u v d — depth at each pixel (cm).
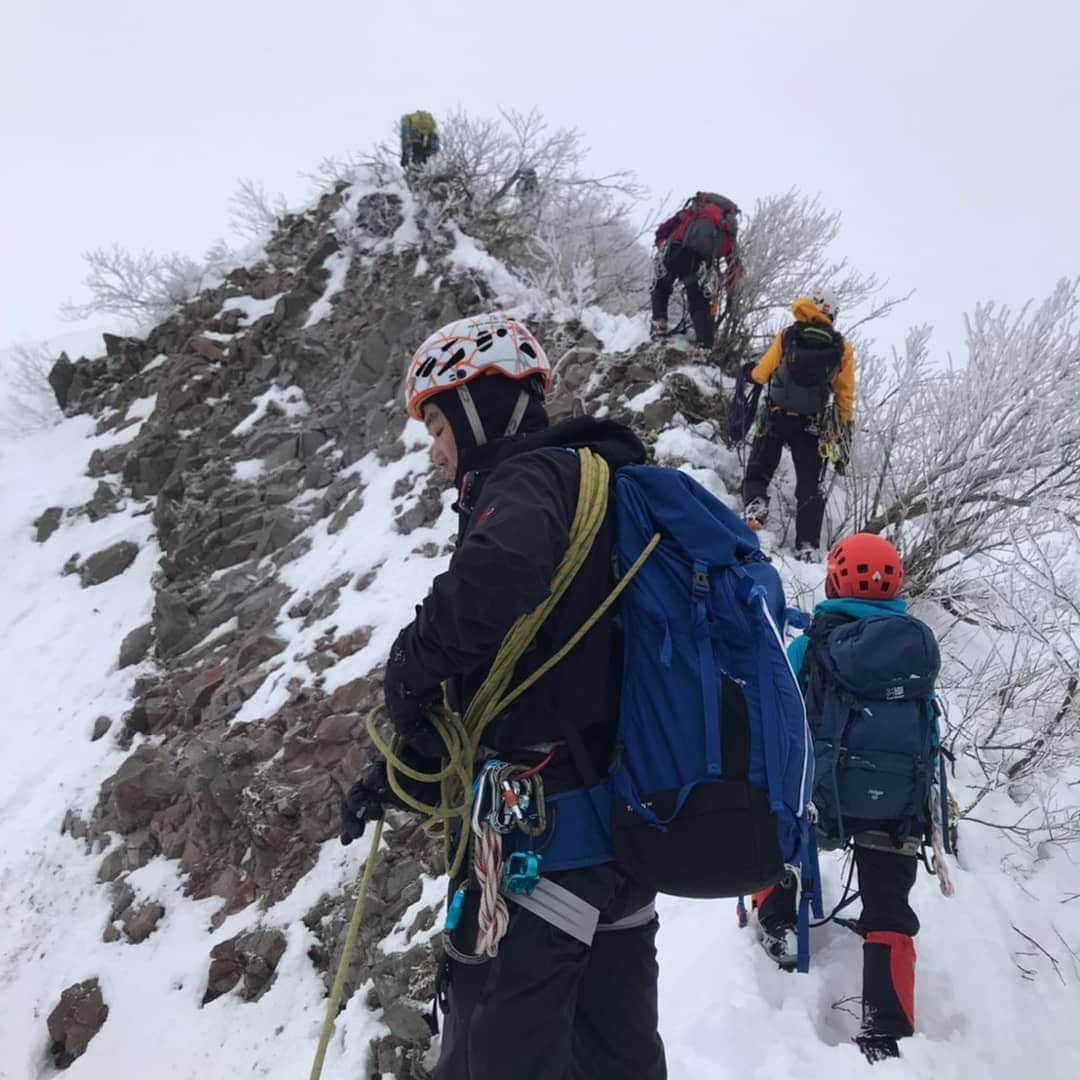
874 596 304
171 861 541
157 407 982
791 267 696
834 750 279
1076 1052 281
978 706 384
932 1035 281
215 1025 425
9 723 717
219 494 798
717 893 153
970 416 477
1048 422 455
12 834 610
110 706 691
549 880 159
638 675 161
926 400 509
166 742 623
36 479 1005
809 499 510
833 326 508
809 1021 276
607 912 171
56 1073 458
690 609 162
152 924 504
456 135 1027
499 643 155
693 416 609
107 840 579
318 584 651
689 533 167
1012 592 416
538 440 174
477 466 176
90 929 524
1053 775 385
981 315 495
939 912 317
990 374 480
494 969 157
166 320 1138
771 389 514
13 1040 474
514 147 1019
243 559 751
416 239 961
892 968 267
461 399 178
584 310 782
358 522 692
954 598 461
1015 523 452
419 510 650
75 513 938
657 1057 183
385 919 413
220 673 634
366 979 390
